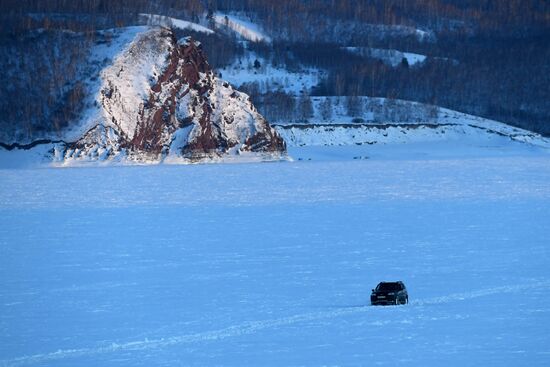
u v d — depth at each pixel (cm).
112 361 9625
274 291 13038
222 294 12825
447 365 9406
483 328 10800
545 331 10644
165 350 10006
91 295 12812
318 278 13975
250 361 9581
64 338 10519
